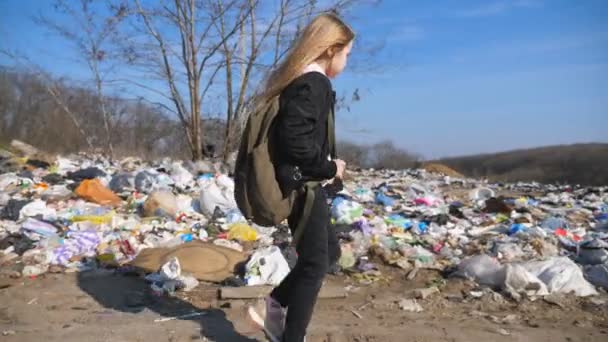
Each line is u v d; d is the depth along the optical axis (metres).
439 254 5.46
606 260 5.02
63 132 23.02
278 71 2.64
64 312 3.61
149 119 17.53
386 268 4.91
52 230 5.78
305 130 2.45
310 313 2.71
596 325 3.51
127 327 3.32
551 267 4.36
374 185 11.85
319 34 2.63
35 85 23.33
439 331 3.31
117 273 4.52
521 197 10.94
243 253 4.86
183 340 3.12
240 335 3.21
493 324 3.50
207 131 14.27
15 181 9.02
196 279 4.27
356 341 3.16
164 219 6.76
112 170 11.73
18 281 4.30
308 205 2.62
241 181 2.64
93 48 14.44
